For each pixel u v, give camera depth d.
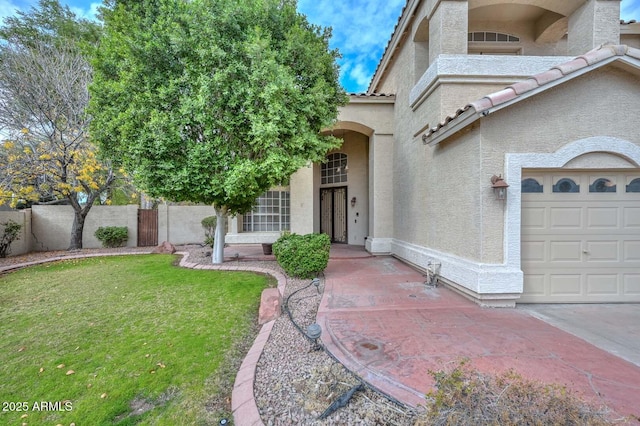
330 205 15.12
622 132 5.05
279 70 6.15
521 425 1.64
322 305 5.26
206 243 13.15
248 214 13.61
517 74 6.48
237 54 6.30
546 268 5.29
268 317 4.68
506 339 3.81
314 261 7.02
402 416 2.43
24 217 12.64
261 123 6.08
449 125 5.71
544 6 7.24
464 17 6.73
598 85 5.07
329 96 7.11
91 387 3.05
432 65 6.73
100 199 17.25
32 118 11.70
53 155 11.37
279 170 6.57
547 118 5.10
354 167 13.94
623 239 5.24
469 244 5.51
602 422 1.66
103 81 6.71
